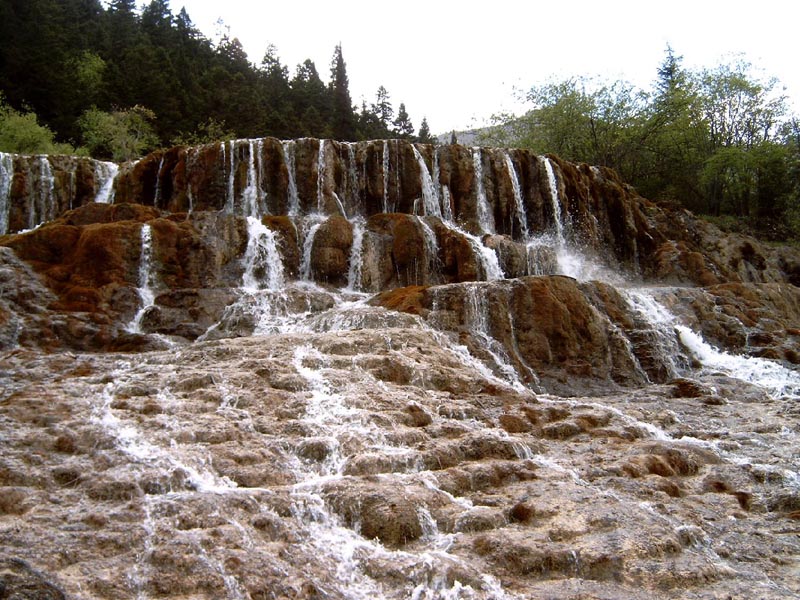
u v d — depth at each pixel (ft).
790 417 48.78
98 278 63.21
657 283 98.73
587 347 60.59
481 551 25.55
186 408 37.01
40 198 86.89
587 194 103.40
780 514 32.04
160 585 21.70
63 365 44.93
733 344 71.10
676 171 154.30
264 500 27.81
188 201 86.94
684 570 24.86
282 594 22.06
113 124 157.69
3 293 57.82
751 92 153.69
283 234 74.54
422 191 93.09
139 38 225.35
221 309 61.87
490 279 77.87
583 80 156.56
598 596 23.07
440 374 46.21
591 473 34.32
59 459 30.48
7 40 170.81
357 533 27.09
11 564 20.92
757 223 143.13
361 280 74.38
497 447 35.86
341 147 92.27
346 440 34.19
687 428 45.55
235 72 265.95
